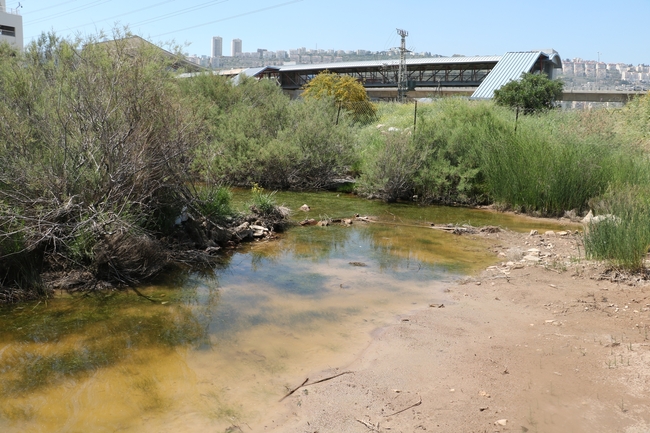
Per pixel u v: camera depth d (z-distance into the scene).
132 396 4.04
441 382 4.22
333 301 6.18
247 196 12.42
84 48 9.09
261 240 8.99
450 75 47.75
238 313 5.76
